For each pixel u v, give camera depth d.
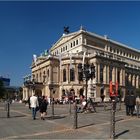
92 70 42.16
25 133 16.47
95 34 112.69
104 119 24.83
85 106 34.34
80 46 106.62
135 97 29.16
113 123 14.71
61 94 100.25
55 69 104.31
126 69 121.25
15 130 17.75
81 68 42.91
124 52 127.88
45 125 20.33
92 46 109.69
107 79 103.06
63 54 108.12
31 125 20.41
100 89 99.56
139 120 24.20
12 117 27.23
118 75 109.62
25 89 114.25
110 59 105.19
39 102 25.64
